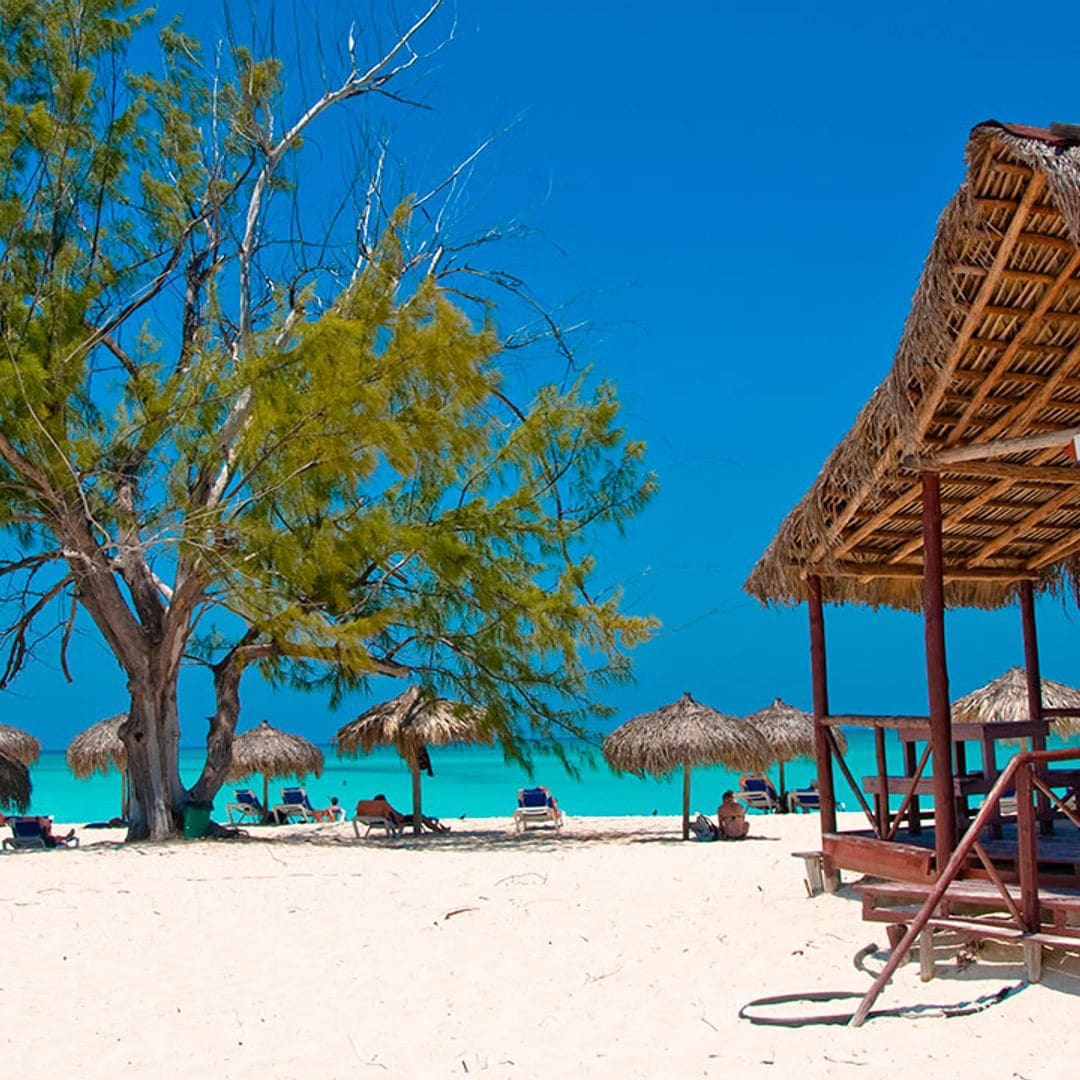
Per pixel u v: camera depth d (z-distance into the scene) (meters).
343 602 16.08
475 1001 6.42
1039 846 8.42
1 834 21.42
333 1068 5.32
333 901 9.93
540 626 16.59
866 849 8.78
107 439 16.27
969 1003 5.82
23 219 15.57
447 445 16.48
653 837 17.52
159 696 17.41
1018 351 7.23
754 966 6.96
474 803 41.50
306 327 15.35
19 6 16.22
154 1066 5.40
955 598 10.90
